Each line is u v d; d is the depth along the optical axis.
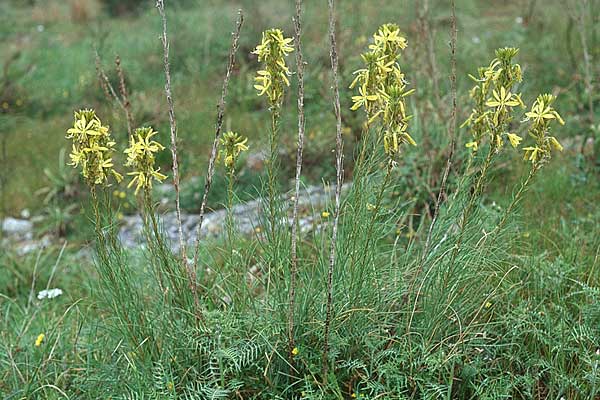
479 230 3.14
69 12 14.12
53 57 10.91
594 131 5.03
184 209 6.02
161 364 2.82
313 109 7.21
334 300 2.97
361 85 2.73
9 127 8.30
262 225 3.17
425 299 3.02
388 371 2.78
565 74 7.18
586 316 3.12
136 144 2.70
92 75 8.98
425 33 5.35
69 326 3.84
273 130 2.80
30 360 3.47
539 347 3.12
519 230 3.96
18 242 6.07
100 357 3.29
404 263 3.39
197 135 7.42
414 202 4.51
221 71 9.07
